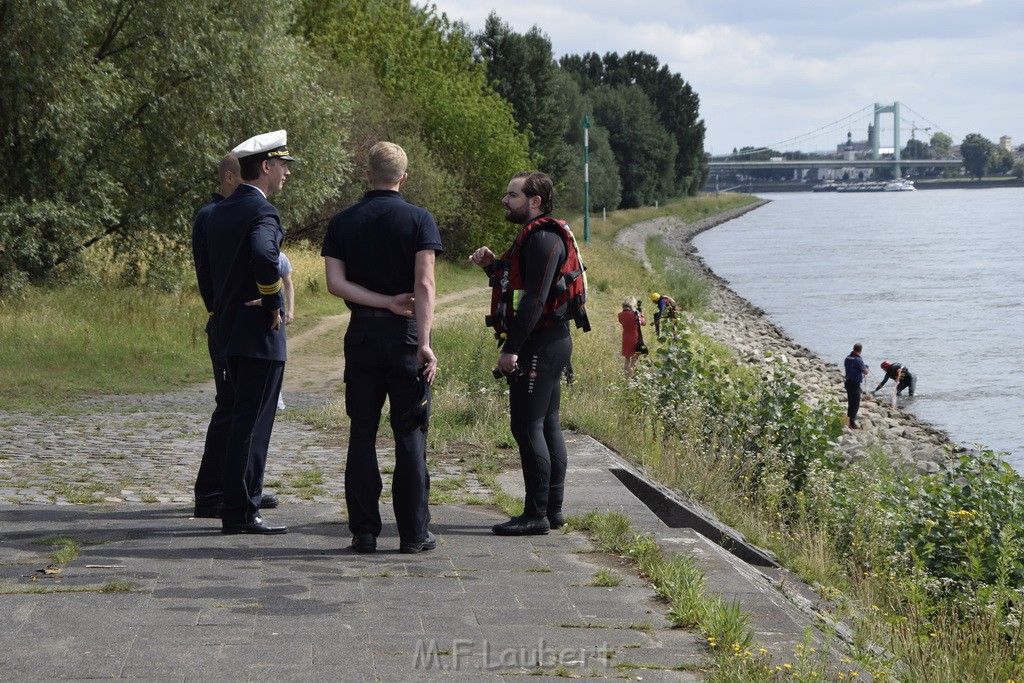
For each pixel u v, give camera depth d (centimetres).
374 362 760
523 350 855
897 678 651
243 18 3569
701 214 19050
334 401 1983
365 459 771
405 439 769
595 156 14250
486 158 6638
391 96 6419
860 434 2978
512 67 9731
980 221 19350
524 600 666
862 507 1334
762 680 529
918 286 8025
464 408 1590
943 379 4200
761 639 618
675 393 1770
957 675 715
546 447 860
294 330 3541
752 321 5919
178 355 2702
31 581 666
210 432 880
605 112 16425
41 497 981
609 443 1420
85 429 1525
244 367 812
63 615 600
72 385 2191
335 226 762
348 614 622
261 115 3691
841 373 4331
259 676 515
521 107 9781
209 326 884
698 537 862
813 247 12800
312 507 940
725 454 1466
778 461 1499
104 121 3381
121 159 3522
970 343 5134
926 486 1401
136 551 750
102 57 3422
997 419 3425
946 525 1287
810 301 7100
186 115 3484
